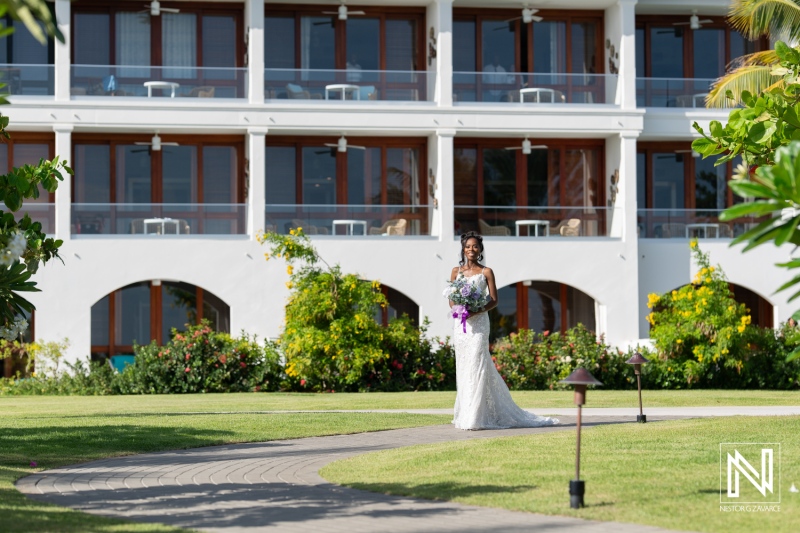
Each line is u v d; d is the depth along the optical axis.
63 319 26.98
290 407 17.55
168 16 29.11
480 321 13.38
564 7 30.14
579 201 30.45
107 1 28.77
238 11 29.38
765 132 10.88
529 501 8.03
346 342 23.12
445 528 7.14
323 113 28.17
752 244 5.59
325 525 7.33
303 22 29.55
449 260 28.41
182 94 28.08
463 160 30.03
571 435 11.77
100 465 10.66
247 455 11.36
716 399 18.86
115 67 27.89
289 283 23.84
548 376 24.28
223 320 28.48
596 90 29.66
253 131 27.92
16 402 20.00
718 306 24.69
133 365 23.75
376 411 16.66
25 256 10.03
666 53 31.08
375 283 23.91
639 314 29.30
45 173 10.62
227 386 23.56
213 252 27.58
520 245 28.72
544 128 28.88
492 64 30.28
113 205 27.50
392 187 29.72
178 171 29.02
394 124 28.42
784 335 24.92
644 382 24.59
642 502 7.86
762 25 23.48
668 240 29.59
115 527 7.08
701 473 9.06
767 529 6.91
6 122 10.83
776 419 13.30
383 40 29.81
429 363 24.20
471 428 13.27
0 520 7.22
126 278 27.27
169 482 9.53
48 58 28.38
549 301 30.02
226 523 7.46
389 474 9.62
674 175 30.97
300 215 28.16
